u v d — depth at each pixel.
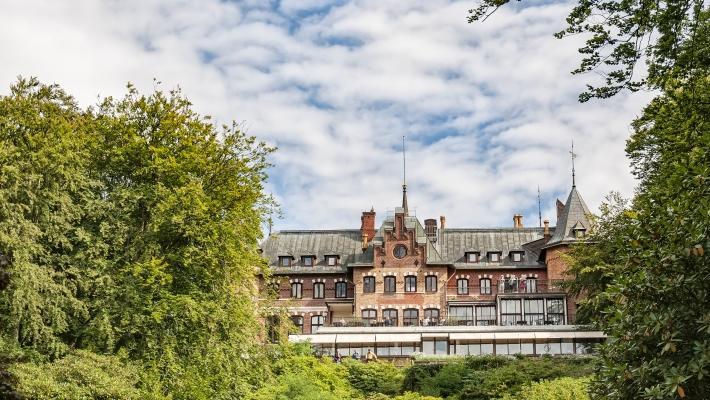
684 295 15.16
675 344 14.52
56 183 29.34
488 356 50.38
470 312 73.50
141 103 34.00
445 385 47.38
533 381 42.53
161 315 30.30
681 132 19.59
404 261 73.81
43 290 28.14
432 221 79.00
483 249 76.06
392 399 45.78
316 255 76.25
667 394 14.34
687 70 17.66
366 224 77.94
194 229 32.22
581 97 17.44
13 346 26.38
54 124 30.47
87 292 30.69
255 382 36.75
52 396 24.94
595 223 55.12
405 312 72.75
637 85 17.17
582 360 47.53
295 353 46.75
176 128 34.06
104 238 31.50
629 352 15.85
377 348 63.88
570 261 56.34
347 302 74.75
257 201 35.94
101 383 26.45
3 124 29.48
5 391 13.07
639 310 15.71
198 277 33.47
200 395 31.09
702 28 16.92
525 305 71.81
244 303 34.03
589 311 54.88
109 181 33.62
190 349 31.84
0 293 26.41
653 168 31.75
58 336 29.92
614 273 18.11
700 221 15.17
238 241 34.47
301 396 36.78
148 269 30.69
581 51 16.70
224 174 34.88
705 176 15.59
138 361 30.09
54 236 29.33
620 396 15.66
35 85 32.12
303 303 74.88
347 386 48.84
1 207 26.52
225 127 35.59
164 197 32.31
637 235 16.22
